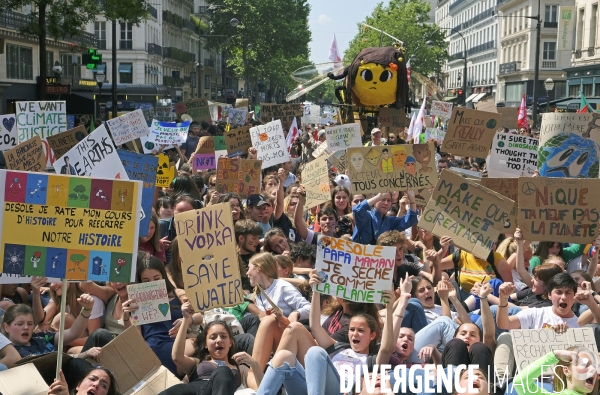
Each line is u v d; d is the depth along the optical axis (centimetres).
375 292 793
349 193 1348
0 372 668
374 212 1191
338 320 849
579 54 6631
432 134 2298
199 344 833
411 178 1145
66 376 722
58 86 3384
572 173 1333
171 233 1201
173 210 1259
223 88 11675
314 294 807
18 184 695
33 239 697
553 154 1335
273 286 921
